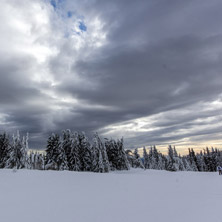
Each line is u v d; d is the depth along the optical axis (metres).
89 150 44.81
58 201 7.12
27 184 11.77
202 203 6.31
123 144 50.09
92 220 4.81
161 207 5.97
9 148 38.06
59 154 40.00
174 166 56.34
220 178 16.86
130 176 18.92
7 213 5.55
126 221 4.68
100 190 9.91
